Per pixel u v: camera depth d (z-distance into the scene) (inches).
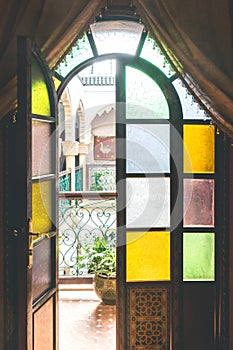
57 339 128.6
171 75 137.8
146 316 139.2
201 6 110.3
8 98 110.7
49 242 125.0
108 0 132.4
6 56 109.0
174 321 138.2
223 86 112.5
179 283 137.9
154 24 116.7
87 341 153.3
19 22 109.4
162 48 119.3
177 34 113.0
